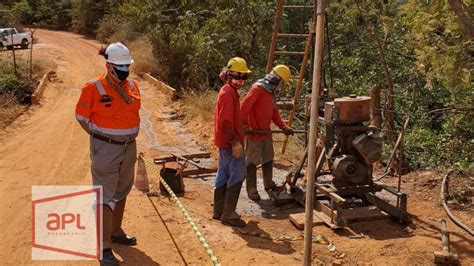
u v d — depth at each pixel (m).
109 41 33.66
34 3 54.53
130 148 4.82
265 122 6.57
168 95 16.25
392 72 13.27
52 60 24.72
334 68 14.20
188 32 18.72
